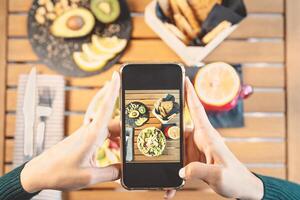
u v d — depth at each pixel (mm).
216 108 705
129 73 426
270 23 773
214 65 699
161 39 764
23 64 771
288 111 759
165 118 424
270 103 764
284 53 771
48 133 734
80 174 381
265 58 770
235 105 743
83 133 382
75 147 379
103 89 675
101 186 749
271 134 759
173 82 426
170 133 423
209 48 728
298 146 754
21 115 744
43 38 764
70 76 762
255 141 758
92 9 759
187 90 423
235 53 767
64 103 752
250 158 755
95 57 753
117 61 761
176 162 422
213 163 401
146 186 420
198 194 740
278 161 756
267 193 400
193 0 725
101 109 385
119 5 758
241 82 757
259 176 417
